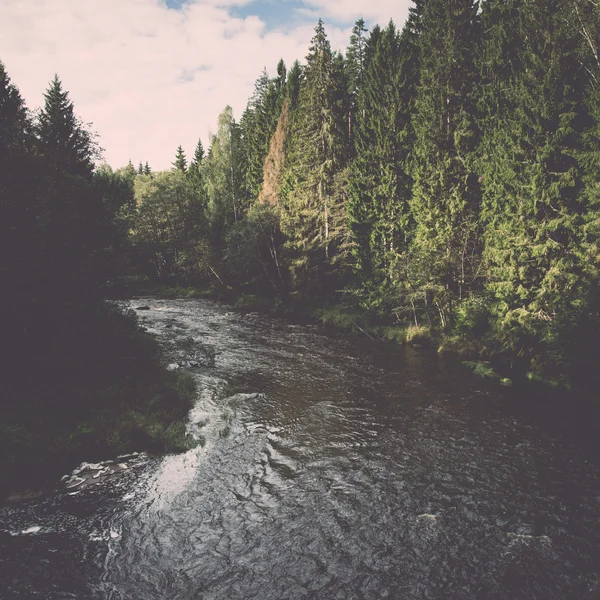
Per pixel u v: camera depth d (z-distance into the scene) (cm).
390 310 2916
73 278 1543
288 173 4353
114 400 1416
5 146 1384
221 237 5219
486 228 2283
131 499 956
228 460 1151
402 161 2897
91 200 1677
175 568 756
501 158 2111
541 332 1886
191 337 2623
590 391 1526
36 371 1440
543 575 750
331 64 3412
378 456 1180
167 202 5472
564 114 1780
